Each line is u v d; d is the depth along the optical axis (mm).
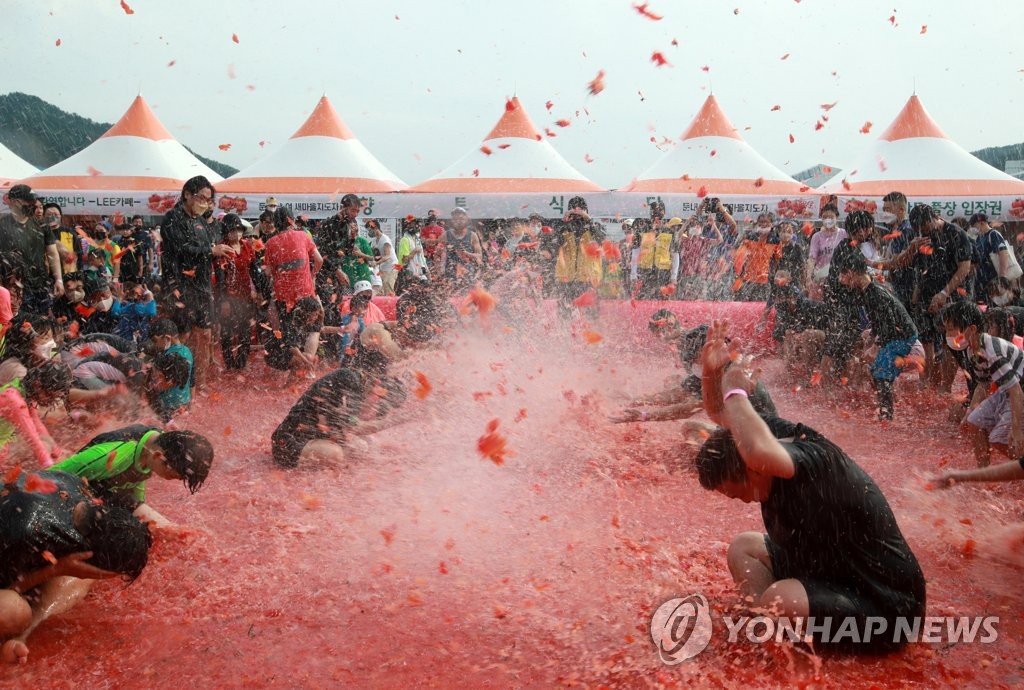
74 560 3467
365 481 5426
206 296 8133
